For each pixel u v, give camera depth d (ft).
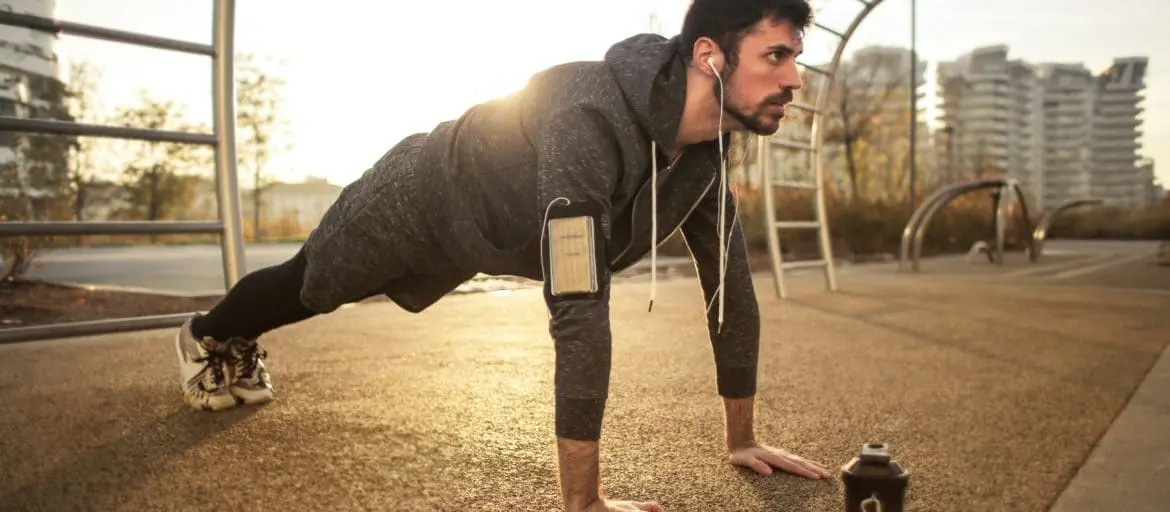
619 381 9.83
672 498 5.72
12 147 22.21
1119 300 21.38
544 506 5.56
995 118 217.36
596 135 4.95
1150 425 7.92
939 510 5.58
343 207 6.42
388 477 6.12
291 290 7.33
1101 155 224.74
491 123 5.54
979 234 71.82
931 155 146.61
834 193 61.26
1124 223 126.21
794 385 9.83
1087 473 6.40
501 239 5.62
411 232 6.11
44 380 9.59
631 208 5.42
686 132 5.16
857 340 13.78
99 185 43.65
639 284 26.23
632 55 5.12
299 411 8.08
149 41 11.59
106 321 11.09
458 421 7.74
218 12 12.20
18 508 5.44
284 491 5.80
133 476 6.09
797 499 5.71
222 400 8.02
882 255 55.26
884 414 8.34
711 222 6.14
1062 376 10.60
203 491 5.79
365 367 10.52
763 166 21.40
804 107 22.59
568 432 4.85
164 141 11.82
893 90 97.60
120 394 8.80
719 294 5.86
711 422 7.79
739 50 4.87
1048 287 25.84
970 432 7.66
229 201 12.50
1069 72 225.97
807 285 26.12
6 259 20.49
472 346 12.42
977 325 15.96
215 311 7.90
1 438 7.07
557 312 4.87
